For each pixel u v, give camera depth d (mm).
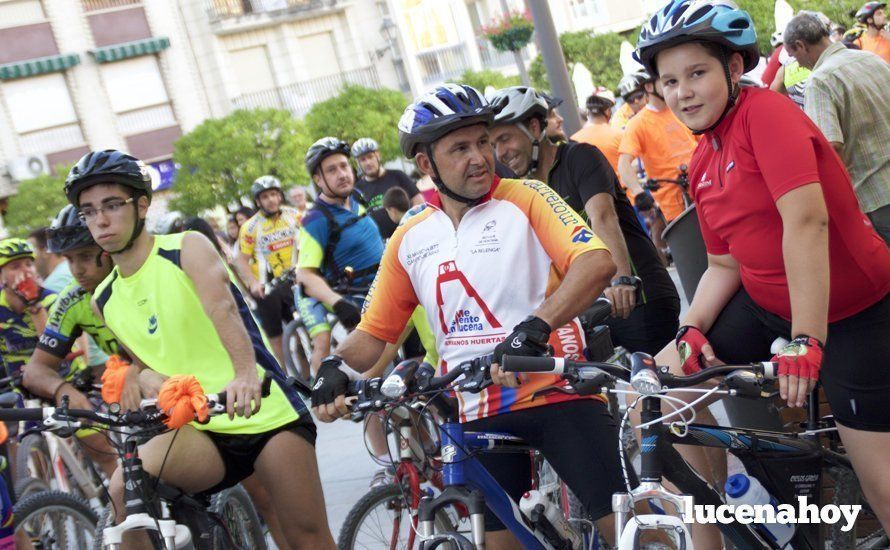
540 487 3570
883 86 4992
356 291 6980
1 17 30453
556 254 2951
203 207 26703
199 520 3424
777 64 8195
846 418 3113
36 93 30859
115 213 3449
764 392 2684
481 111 2955
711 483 3193
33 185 26422
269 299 10078
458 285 3055
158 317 3521
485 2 39969
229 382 3311
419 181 15359
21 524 4641
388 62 38375
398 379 2775
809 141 2889
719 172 3105
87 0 31734
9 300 6441
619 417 4047
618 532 2578
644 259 4594
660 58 3035
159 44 32750
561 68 10289
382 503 4160
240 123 26891
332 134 27844
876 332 3031
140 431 3193
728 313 3367
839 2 20688
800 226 2840
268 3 35844
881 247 3062
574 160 4426
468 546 2715
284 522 3541
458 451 2924
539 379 3053
